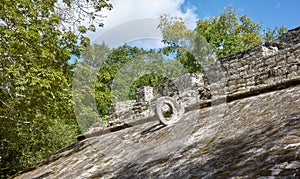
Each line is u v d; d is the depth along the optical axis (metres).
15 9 7.52
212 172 2.39
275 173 1.95
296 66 7.27
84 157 5.05
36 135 12.53
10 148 13.62
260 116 3.60
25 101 8.33
